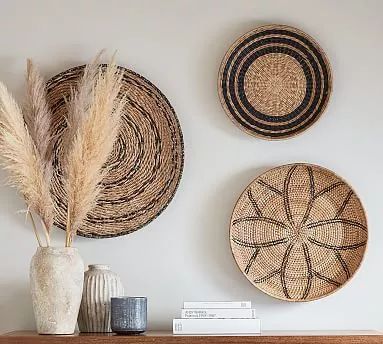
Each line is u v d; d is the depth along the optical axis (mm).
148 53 2539
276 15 2561
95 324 2291
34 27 2535
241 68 2525
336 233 2480
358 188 2525
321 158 2529
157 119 2492
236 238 2463
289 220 2486
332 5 2574
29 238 2457
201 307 2223
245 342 2131
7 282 2439
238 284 2469
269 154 2523
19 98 2508
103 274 2316
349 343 2152
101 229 2455
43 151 2365
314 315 2463
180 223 2488
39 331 2205
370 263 2492
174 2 2549
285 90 2520
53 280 2188
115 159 2484
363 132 2539
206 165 2512
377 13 2559
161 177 2475
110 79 2264
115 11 2541
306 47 2533
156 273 2465
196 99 2533
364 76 2553
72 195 2268
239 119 2506
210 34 2545
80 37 2535
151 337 2115
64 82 2494
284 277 2461
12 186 2307
